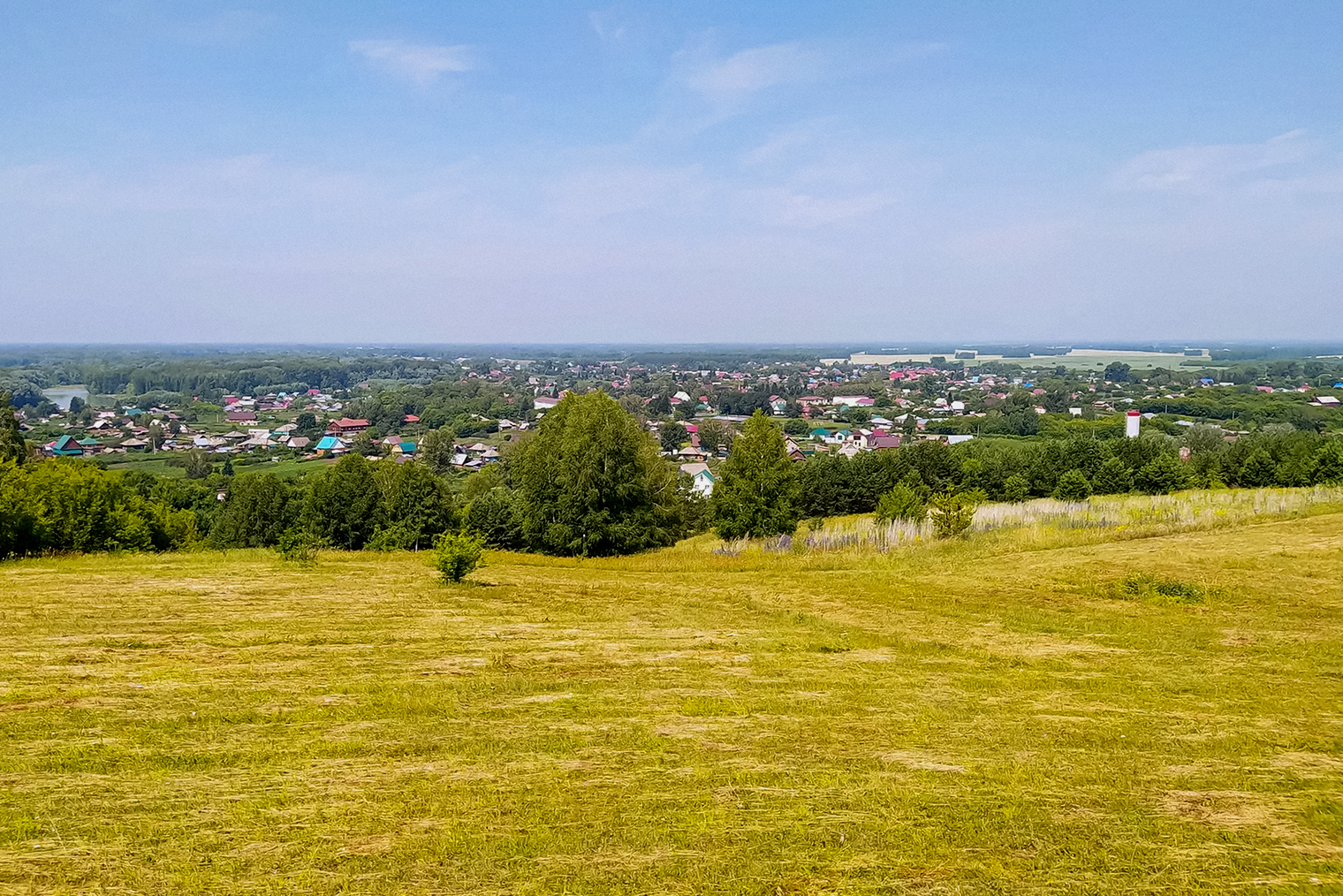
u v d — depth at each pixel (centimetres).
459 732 663
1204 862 447
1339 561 1442
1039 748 634
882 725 690
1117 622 1137
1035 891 420
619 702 750
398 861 445
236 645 973
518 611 1252
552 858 450
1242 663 912
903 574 1602
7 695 728
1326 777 572
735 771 580
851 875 434
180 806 511
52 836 468
